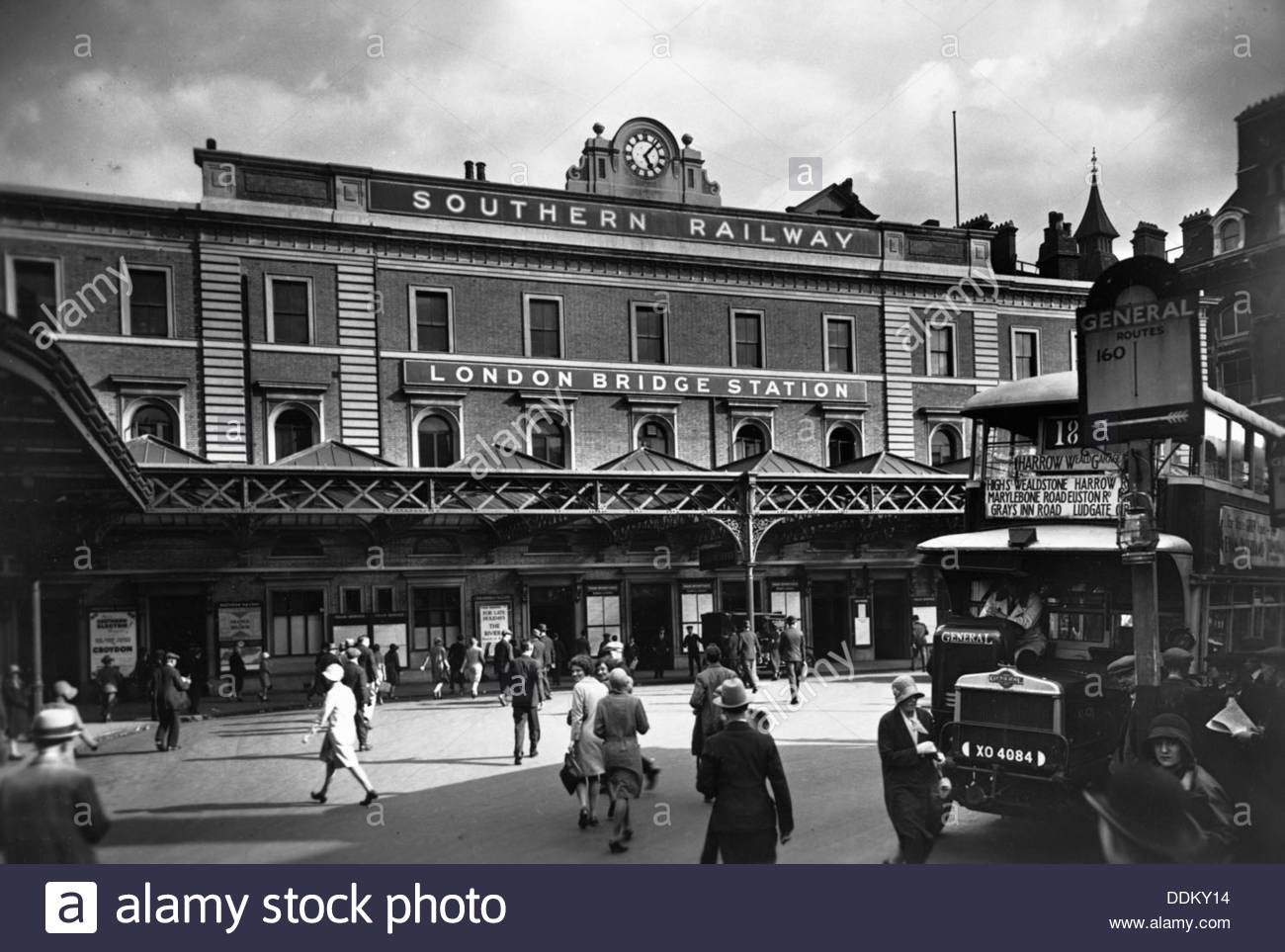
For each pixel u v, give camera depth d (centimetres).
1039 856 1055
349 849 1152
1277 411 1584
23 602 2111
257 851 1150
